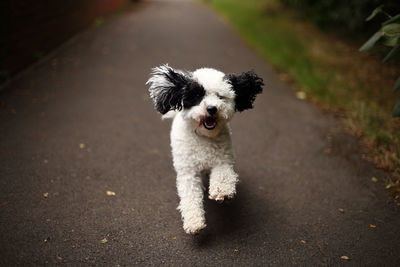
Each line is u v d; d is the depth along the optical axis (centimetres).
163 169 144
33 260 100
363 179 143
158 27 403
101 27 374
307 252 109
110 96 206
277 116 197
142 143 162
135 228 114
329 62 288
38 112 178
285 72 272
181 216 120
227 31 421
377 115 186
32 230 110
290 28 425
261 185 138
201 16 524
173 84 107
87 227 113
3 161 139
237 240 112
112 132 169
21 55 225
